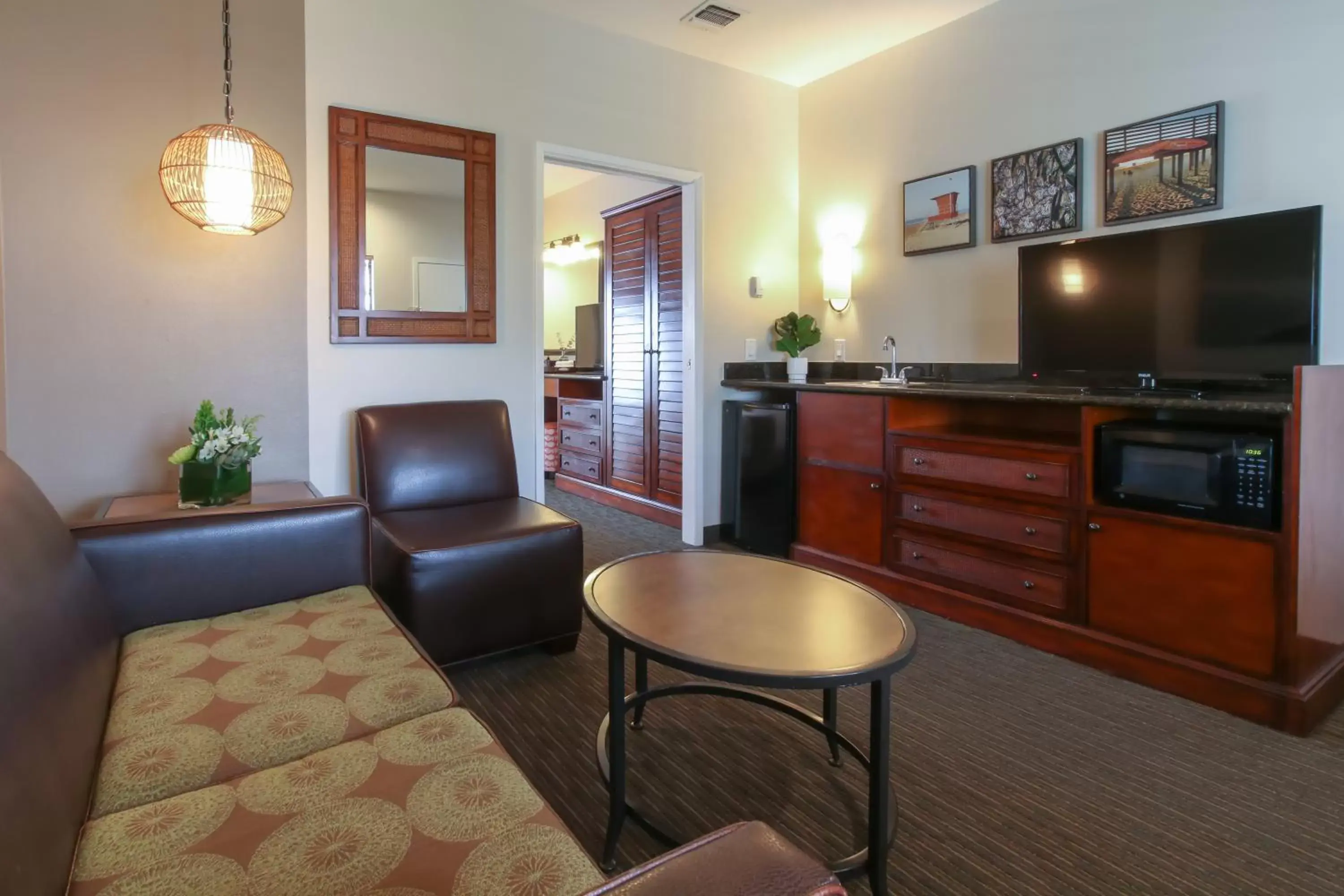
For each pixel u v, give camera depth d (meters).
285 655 1.44
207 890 0.82
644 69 3.68
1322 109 2.39
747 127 4.10
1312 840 1.61
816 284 4.23
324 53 2.84
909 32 3.58
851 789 1.80
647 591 1.78
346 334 2.93
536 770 1.87
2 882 0.68
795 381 4.05
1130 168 2.83
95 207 2.46
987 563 2.82
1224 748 1.98
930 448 3.00
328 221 2.87
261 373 2.76
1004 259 3.31
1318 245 2.17
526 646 2.50
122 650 1.46
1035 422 3.15
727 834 0.66
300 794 1.00
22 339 2.37
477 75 3.18
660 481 4.70
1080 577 2.53
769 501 3.83
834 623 1.57
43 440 2.42
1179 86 2.71
